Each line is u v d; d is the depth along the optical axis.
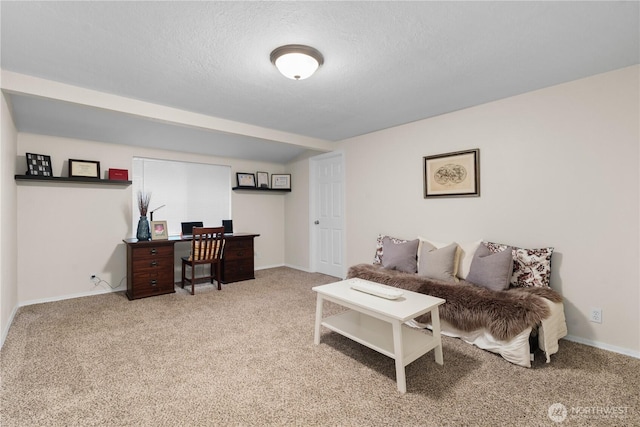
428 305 1.95
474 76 2.28
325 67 2.11
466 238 3.03
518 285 2.48
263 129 3.66
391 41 1.79
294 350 2.24
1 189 2.21
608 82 2.21
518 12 1.52
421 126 3.38
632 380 1.83
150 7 1.47
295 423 1.47
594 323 2.29
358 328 2.22
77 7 1.47
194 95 2.61
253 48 1.86
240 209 5.03
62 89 2.33
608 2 1.44
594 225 2.29
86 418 1.50
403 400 1.65
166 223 4.02
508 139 2.72
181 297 3.56
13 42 1.77
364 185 4.03
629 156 2.14
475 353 2.19
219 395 1.69
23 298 3.23
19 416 1.50
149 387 1.76
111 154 3.80
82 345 2.29
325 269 4.81
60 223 3.45
